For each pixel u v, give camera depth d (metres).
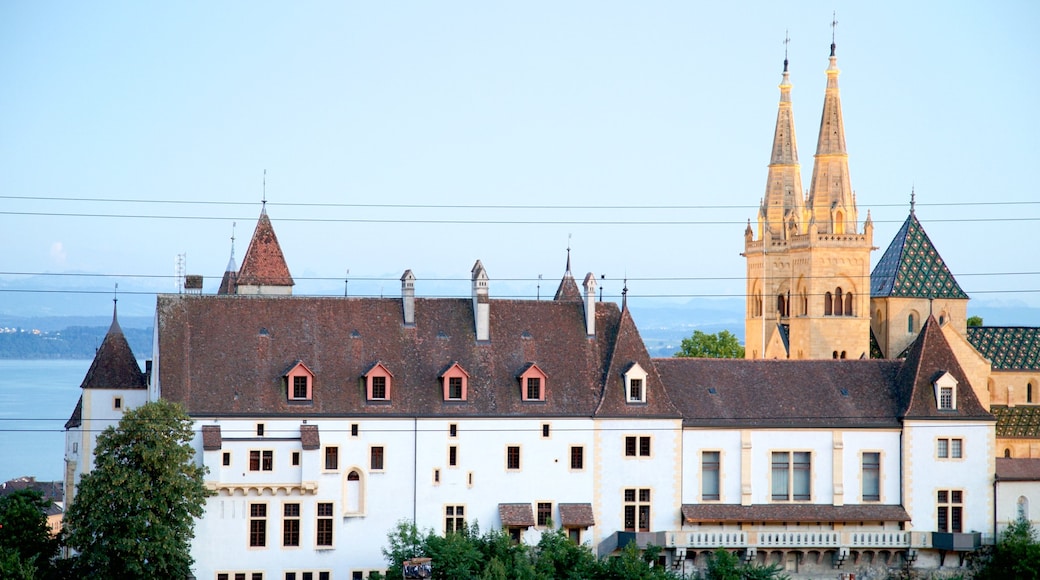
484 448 136.12
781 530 137.50
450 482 135.25
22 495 130.12
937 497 141.00
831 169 191.75
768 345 198.38
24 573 113.56
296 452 131.38
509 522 133.88
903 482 140.88
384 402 135.25
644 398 138.88
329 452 133.62
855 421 141.12
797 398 142.75
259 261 161.88
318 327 138.75
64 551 143.00
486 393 137.62
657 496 138.00
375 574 123.00
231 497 130.12
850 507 140.00
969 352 168.75
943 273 184.75
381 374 135.62
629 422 138.00
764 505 139.12
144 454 120.31
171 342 134.88
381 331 139.88
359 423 134.00
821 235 187.25
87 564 119.81
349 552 132.88
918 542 137.88
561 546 123.81
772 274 198.38
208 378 133.38
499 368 139.62
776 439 140.00
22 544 122.75
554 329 143.25
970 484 141.38
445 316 142.12
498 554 122.50
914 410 141.50
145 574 119.19
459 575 117.19
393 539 127.12
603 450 137.62
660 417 138.25
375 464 134.38
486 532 132.38
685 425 138.88
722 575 125.19
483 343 140.88
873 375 146.25
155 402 126.62
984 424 141.88
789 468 140.38
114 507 120.06
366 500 133.75
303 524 131.50
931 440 141.25
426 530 134.50
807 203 197.38
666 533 134.75
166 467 121.19
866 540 137.00
